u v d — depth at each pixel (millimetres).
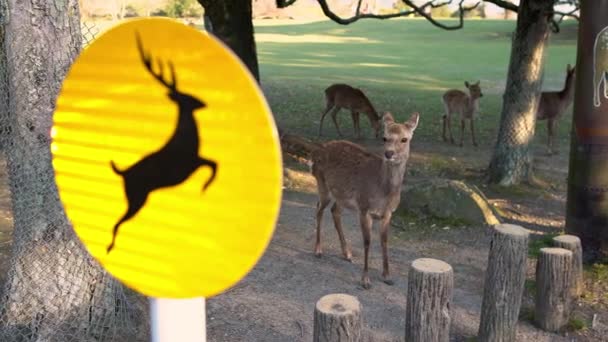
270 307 5328
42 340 4113
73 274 4180
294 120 16062
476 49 35062
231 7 10188
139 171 1362
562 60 28234
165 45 1259
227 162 1234
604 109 5906
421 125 15297
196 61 1229
